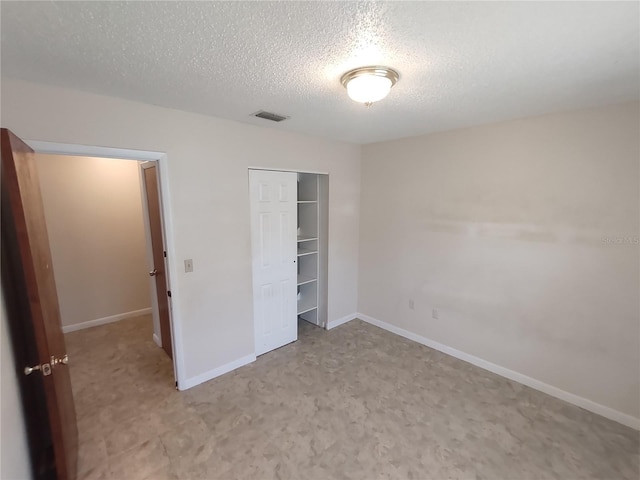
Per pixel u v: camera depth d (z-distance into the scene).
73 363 3.17
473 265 3.05
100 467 1.94
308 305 4.10
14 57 1.49
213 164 2.67
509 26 1.22
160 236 2.98
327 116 2.56
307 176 3.93
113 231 4.18
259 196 3.13
